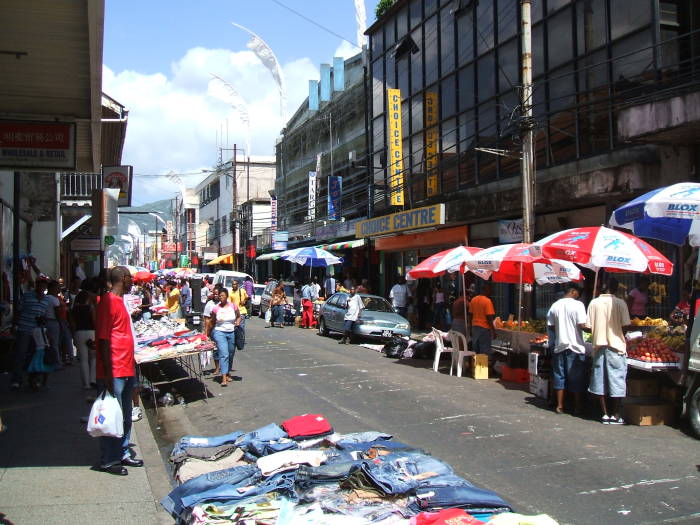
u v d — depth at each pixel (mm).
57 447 7441
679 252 13078
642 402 9008
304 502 5234
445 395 10961
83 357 11133
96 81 8227
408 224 22672
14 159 9703
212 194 71438
